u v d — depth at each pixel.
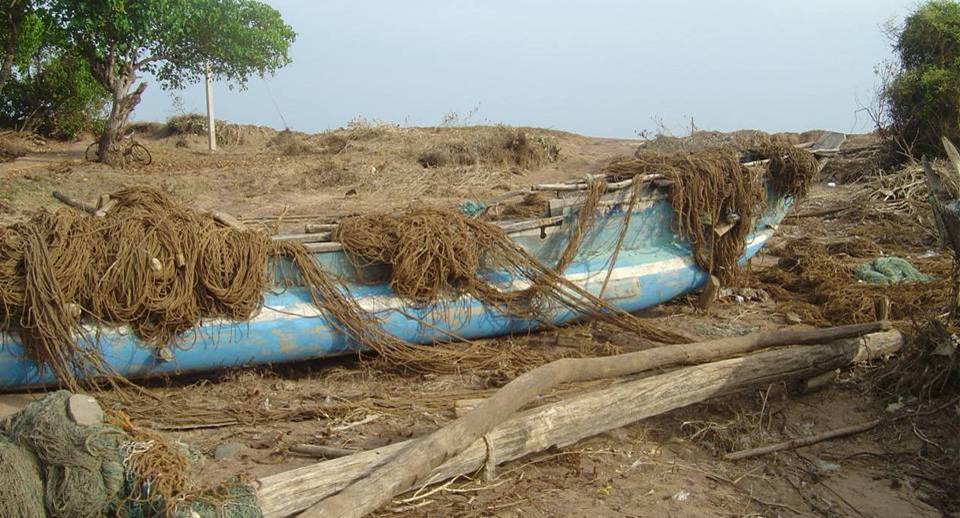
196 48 21.59
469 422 5.32
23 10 20.70
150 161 21.41
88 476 4.35
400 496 5.31
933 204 7.41
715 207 9.31
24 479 4.30
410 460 4.91
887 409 7.08
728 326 9.29
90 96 26.23
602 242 9.21
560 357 8.16
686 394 6.59
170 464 4.49
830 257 12.00
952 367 7.09
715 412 6.95
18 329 6.66
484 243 8.20
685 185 9.27
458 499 5.40
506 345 8.38
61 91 25.72
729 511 5.52
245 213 15.79
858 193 16.06
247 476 4.75
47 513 4.36
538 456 6.03
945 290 9.96
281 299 7.56
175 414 6.62
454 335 8.17
